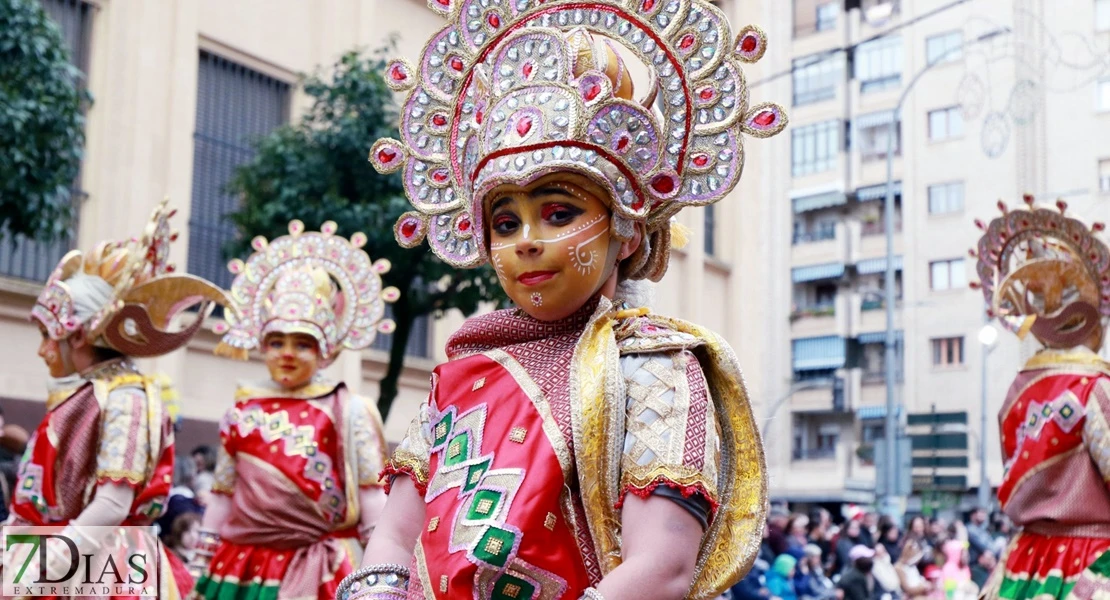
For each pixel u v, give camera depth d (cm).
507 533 206
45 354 491
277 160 1183
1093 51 2328
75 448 481
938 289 2816
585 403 213
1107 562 500
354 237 632
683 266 2080
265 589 566
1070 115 2433
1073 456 533
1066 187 2441
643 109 223
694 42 234
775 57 2916
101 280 495
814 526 1383
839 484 2980
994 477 2752
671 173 227
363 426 591
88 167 1244
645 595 198
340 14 1518
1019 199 2495
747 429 224
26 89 895
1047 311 571
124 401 488
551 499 210
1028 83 2388
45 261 1205
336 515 580
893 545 1402
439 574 211
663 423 211
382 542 237
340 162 1158
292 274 607
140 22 1294
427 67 254
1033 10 2397
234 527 580
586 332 223
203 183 1378
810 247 3031
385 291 627
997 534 1905
